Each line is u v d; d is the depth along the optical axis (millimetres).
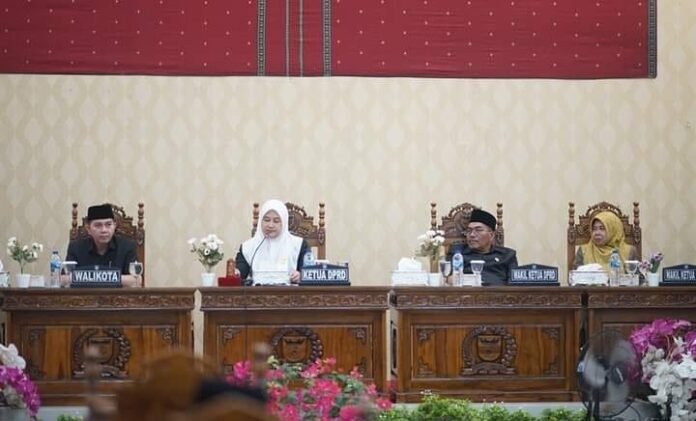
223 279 13305
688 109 17750
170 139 17203
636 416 12359
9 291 12758
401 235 17328
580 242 16109
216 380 3945
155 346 12945
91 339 12891
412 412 12102
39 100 17109
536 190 17531
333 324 13062
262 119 17297
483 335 13266
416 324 13195
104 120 17156
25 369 12805
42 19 17172
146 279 17047
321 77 17422
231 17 17375
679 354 12297
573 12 17688
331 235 17234
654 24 17656
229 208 17188
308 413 8797
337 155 17344
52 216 17031
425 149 17438
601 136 17641
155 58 17266
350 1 17484
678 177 17719
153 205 17141
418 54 17531
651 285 14180
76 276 12992
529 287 13242
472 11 17578
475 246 14695
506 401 13250
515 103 17562
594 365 11703
